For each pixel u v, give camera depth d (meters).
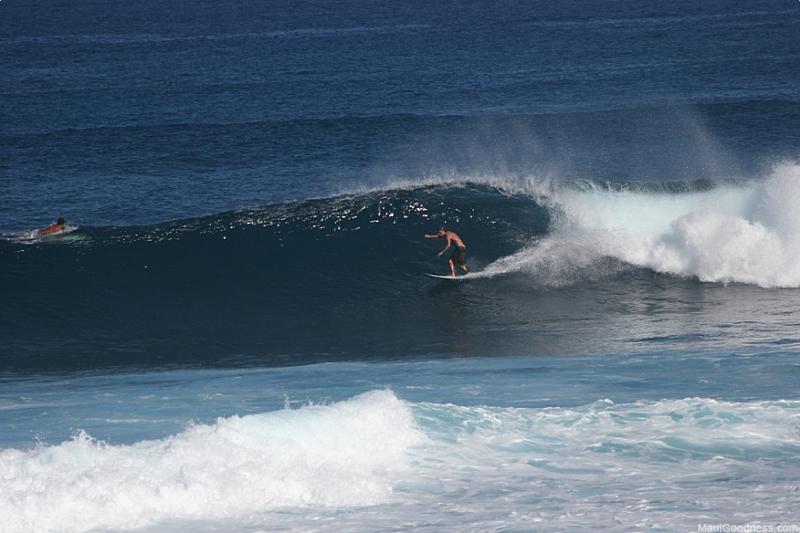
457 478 34.88
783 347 61.34
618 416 41.28
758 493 32.66
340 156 147.88
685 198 88.81
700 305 75.31
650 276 82.56
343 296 80.44
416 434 38.78
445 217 89.25
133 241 86.75
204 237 87.12
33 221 114.12
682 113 171.38
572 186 92.25
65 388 56.72
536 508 31.80
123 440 40.91
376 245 86.44
